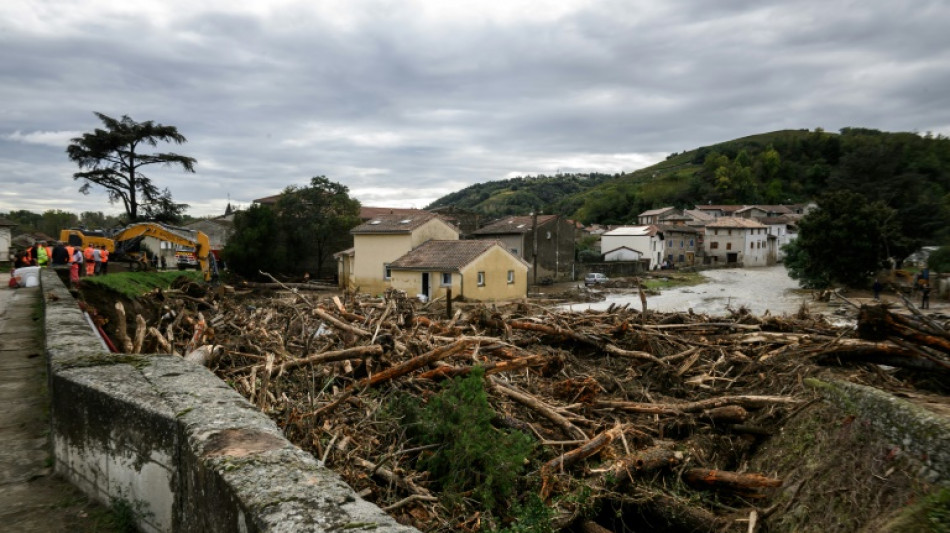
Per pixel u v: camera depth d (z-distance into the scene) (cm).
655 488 650
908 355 859
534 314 1546
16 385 536
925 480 504
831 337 1091
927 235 4822
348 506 195
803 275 4228
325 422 634
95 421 316
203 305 1441
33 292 1360
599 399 891
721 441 777
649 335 1156
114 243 2403
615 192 12081
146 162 4391
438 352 769
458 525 515
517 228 4894
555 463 634
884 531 477
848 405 659
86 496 326
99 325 906
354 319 1075
